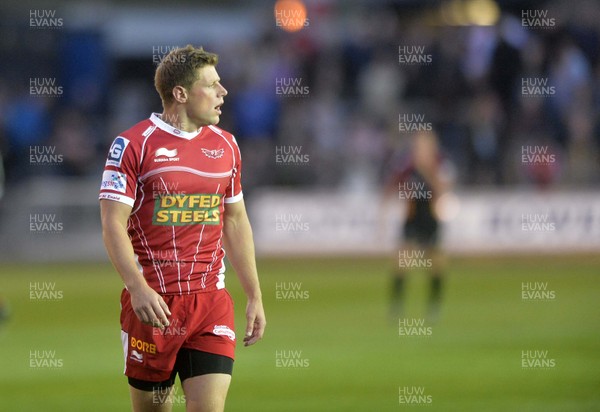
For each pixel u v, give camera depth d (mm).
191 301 18484
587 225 82250
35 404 29516
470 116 85938
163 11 97062
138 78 95875
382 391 30875
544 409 27797
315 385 32062
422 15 95000
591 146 87688
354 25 95625
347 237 82438
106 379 33875
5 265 81375
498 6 90188
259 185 85750
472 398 29562
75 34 93125
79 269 78750
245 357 38312
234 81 91500
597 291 60844
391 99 90500
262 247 82250
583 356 37406
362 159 88250
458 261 81312
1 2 91500
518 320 48875
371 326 47750
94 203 83375
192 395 18188
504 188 84188
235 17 97688
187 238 18578
